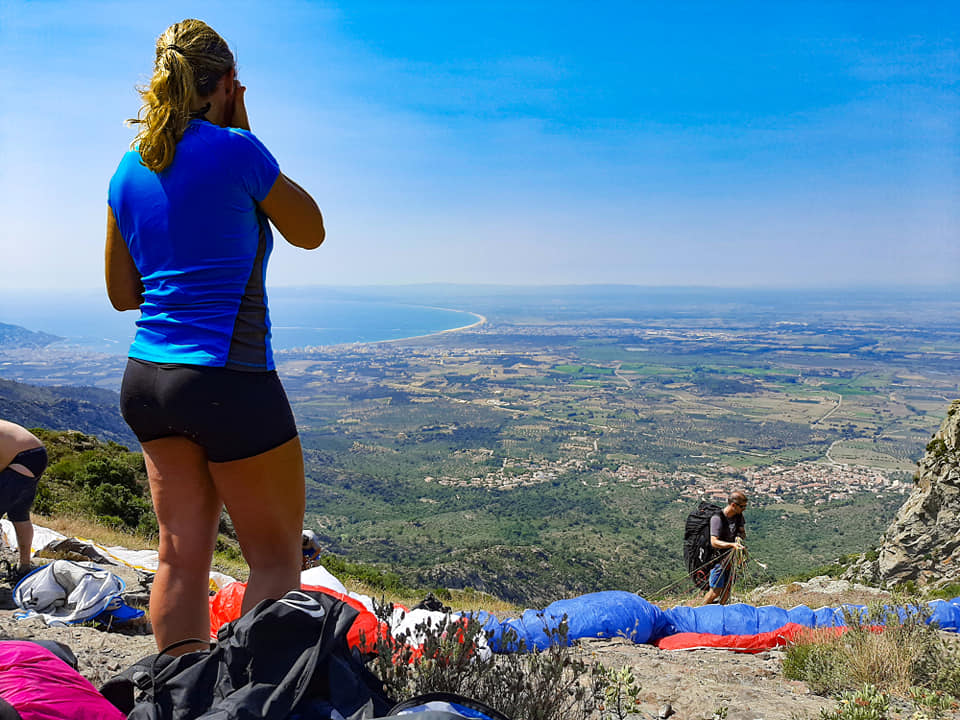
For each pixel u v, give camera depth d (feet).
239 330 6.75
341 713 5.57
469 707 6.19
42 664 5.79
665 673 14.61
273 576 7.16
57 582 16.72
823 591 44.11
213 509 7.27
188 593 7.06
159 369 6.62
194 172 6.58
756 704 12.68
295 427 7.27
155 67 6.95
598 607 18.42
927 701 12.32
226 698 5.42
